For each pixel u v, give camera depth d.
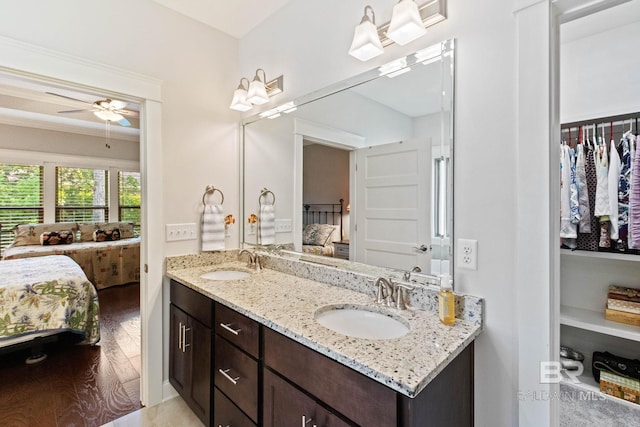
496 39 1.16
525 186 1.10
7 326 2.30
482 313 1.19
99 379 2.26
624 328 1.83
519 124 1.11
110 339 2.93
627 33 1.96
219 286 1.71
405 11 1.22
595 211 1.92
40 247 4.47
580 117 2.13
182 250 2.14
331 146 1.81
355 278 1.61
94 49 1.79
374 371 0.86
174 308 2.00
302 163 1.98
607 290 2.08
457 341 1.05
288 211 2.09
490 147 1.18
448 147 1.29
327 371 1.01
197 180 2.21
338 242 1.78
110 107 3.47
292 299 1.48
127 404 1.98
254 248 2.35
